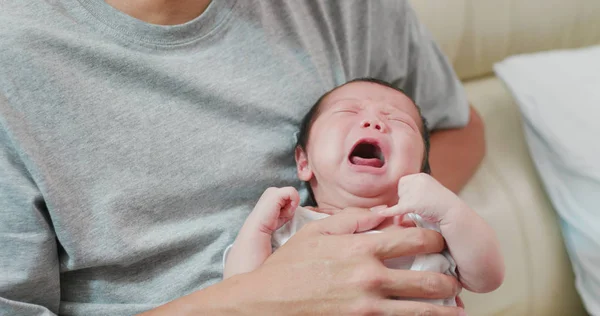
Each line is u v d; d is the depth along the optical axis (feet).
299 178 2.98
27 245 2.36
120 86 2.60
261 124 2.90
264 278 2.32
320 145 2.80
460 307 2.42
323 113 2.91
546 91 4.14
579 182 3.87
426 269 2.40
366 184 2.68
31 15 2.51
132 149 2.55
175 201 2.63
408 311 2.23
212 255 2.67
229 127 2.79
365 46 3.38
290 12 3.09
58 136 2.43
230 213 2.78
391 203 2.77
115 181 2.51
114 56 2.58
